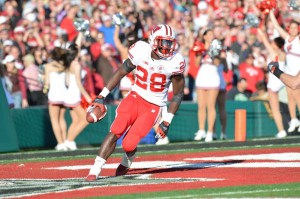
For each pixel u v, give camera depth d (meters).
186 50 58.88
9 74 48.00
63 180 28.86
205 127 50.72
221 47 48.25
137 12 58.22
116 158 37.41
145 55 28.19
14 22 55.66
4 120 42.94
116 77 28.61
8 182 28.58
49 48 52.50
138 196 23.77
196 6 65.56
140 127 28.61
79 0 59.81
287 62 48.31
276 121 50.94
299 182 26.73
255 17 49.94
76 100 44.19
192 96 55.31
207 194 23.97
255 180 27.42
